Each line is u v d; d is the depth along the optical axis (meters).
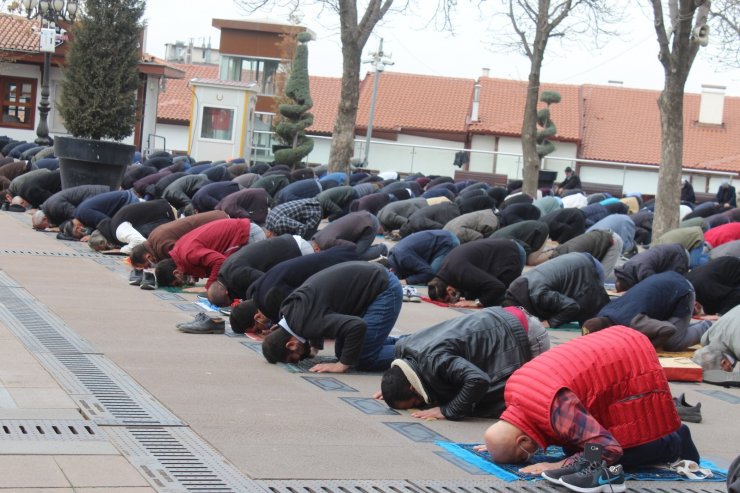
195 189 20.70
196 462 6.26
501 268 13.05
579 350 6.48
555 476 6.18
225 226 12.59
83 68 20.80
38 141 32.25
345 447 6.84
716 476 6.74
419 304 13.44
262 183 22.75
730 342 10.13
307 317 9.01
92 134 21.02
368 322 9.16
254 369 9.09
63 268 14.02
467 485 6.20
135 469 6.01
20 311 10.77
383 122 56.09
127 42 21.03
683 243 16.62
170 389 8.09
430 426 7.54
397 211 20.81
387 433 7.28
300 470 6.26
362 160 40.00
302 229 15.20
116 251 15.83
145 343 9.78
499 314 7.93
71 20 31.58
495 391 7.76
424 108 56.88
